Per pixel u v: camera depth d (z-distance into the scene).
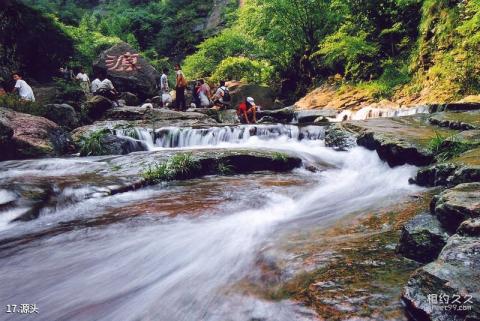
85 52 25.25
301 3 19.03
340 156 7.54
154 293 2.73
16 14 17.05
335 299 2.16
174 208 4.74
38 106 10.92
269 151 7.39
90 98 15.35
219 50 28.06
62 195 5.20
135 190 5.70
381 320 1.94
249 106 13.46
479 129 5.74
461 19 11.44
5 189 5.09
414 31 14.57
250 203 4.84
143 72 21.67
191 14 40.41
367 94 14.27
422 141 5.79
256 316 2.21
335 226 3.47
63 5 45.03
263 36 21.56
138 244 3.67
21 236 4.11
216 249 3.33
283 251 2.96
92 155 8.63
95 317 2.56
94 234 4.03
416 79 12.86
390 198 4.18
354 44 14.96
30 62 17.92
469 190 2.86
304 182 6.01
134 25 40.84
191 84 21.45
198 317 2.35
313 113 13.36
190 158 6.66
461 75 10.59
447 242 2.24
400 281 2.27
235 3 38.25
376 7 15.38
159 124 11.77
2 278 3.21
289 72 21.19
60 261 3.46
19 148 8.05
